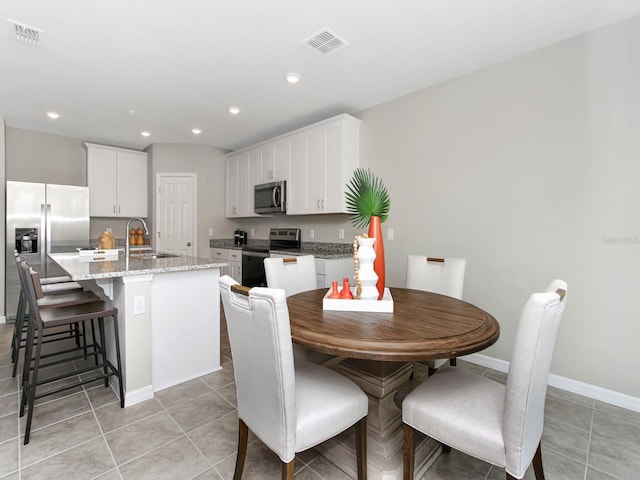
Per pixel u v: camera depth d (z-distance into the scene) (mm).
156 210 4926
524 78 2443
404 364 1686
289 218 4656
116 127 4164
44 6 1896
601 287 2145
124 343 2062
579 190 2215
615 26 2064
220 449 1646
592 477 1467
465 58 2502
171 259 2742
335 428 1248
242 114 3693
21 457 1565
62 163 4531
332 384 1396
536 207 2402
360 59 2508
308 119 3869
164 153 4965
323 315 1513
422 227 3072
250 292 1114
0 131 3691
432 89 2977
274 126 4133
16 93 3119
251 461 1557
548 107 2336
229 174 5223
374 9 1929
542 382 1128
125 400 2043
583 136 2193
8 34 2168
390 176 3318
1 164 3707
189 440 1712
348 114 3658
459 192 2816
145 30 2131
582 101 2193
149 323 2145
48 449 1625
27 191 3807
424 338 1209
